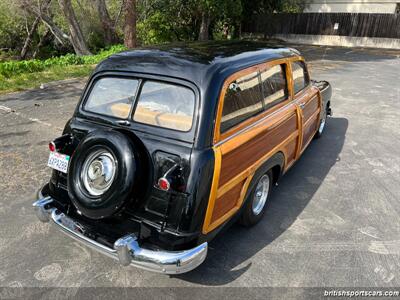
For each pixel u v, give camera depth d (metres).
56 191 3.21
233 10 16.97
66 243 3.50
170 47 3.42
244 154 3.03
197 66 2.78
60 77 10.49
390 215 4.10
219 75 2.75
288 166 4.33
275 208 4.19
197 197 2.54
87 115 3.16
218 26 22.89
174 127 2.68
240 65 3.07
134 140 2.72
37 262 3.23
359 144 6.23
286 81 4.04
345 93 9.73
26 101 8.15
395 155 5.79
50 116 7.13
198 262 2.65
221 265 3.23
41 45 23.50
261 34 25.84
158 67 2.86
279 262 3.29
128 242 2.60
